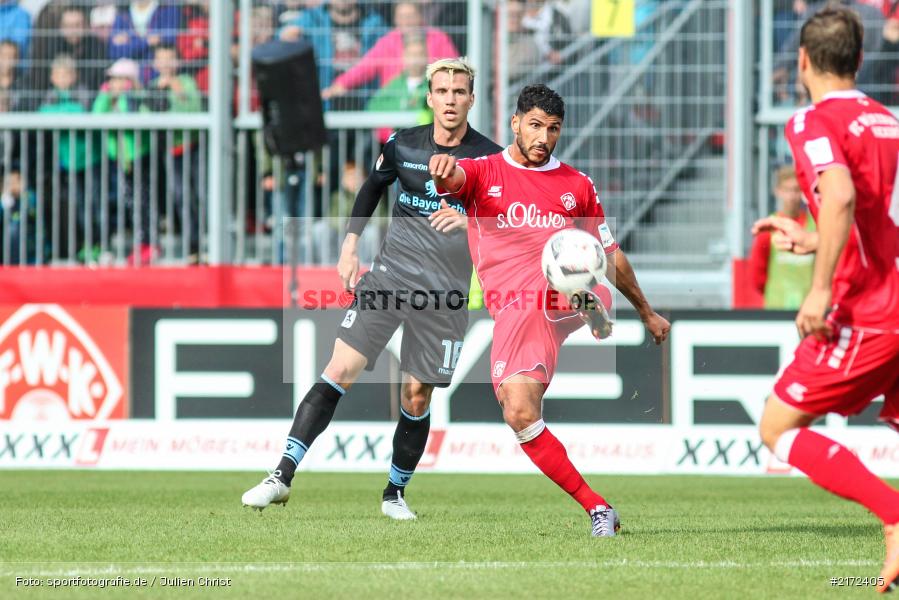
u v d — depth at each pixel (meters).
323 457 32.22
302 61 32.31
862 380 13.52
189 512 22.08
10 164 36.16
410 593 13.10
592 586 13.52
